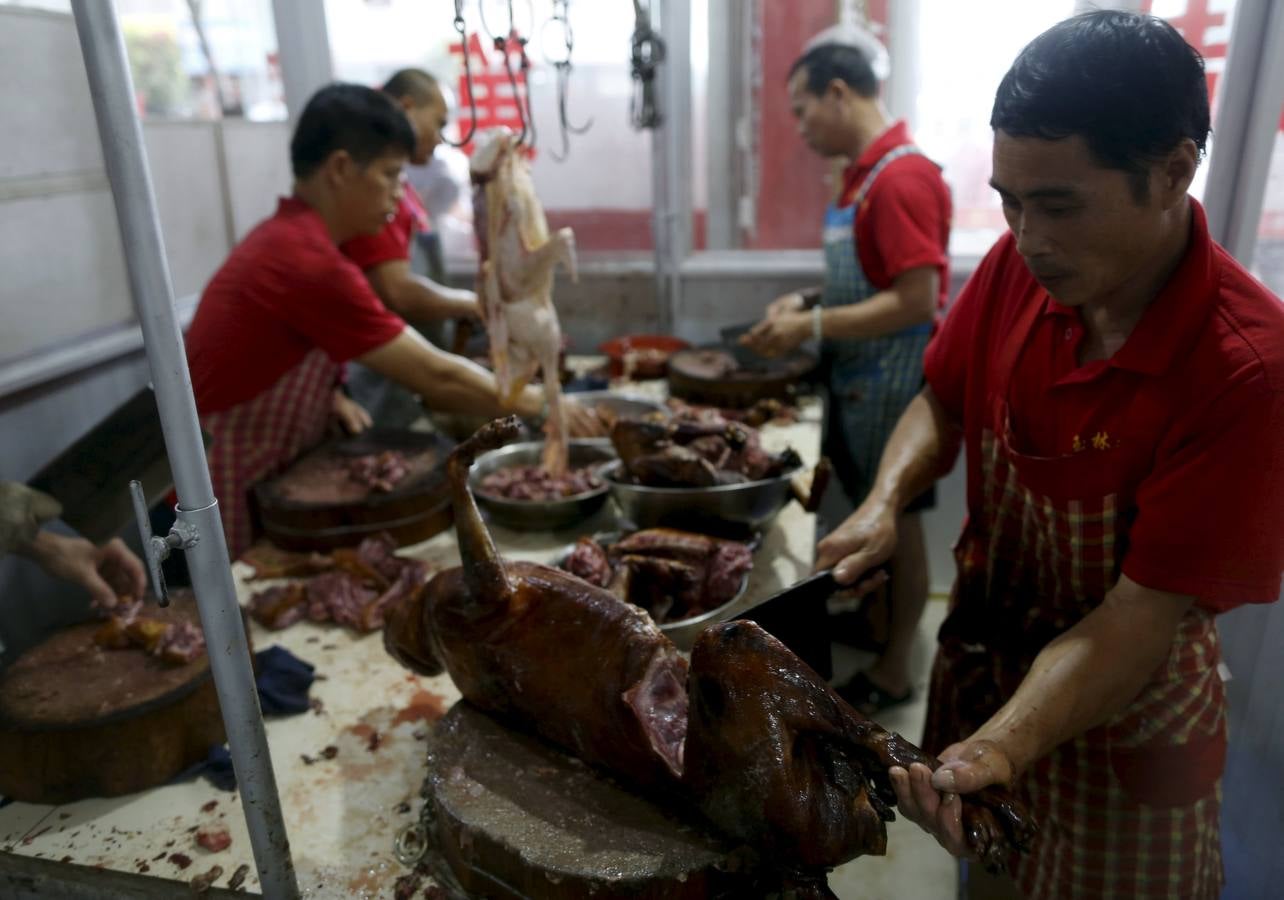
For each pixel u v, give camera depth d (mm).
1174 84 913
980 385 1400
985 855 834
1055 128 936
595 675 1096
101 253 2482
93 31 777
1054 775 1377
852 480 2895
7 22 2150
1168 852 1343
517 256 1945
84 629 1533
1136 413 1121
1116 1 1317
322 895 1133
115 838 1237
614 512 2162
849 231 2586
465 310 2861
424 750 1390
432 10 3289
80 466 1528
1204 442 1054
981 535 1478
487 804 1085
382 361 2146
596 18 3197
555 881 982
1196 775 1309
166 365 878
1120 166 939
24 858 1203
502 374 2057
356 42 3365
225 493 2215
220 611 965
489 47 3297
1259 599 1061
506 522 2035
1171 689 1269
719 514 1803
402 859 1179
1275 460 1015
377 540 1922
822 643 1331
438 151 3453
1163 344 1079
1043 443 1268
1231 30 2078
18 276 2215
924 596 2760
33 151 2240
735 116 3348
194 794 1317
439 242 3254
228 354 2113
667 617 1582
